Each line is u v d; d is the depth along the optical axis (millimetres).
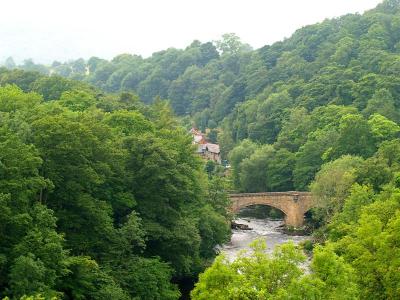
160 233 71188
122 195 70750
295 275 41438
